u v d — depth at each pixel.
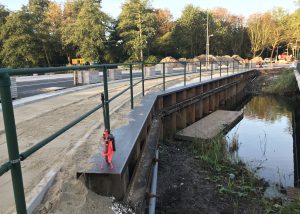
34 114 8.11
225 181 7.73
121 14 61.00
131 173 4.86
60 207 3.23
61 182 3.67
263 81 40.22
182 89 14.15
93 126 6.44
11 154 2.16
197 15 72.94
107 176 3.68
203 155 9.48
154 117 10.30
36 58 48.78
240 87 32.06
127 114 7.51
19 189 2.23
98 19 54.59
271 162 10.70
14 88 10.93
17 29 46.78
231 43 83.69
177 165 8.70
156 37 67.12
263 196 7.14
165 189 7.07
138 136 5.46
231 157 9.95
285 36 79.00
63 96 12.11
